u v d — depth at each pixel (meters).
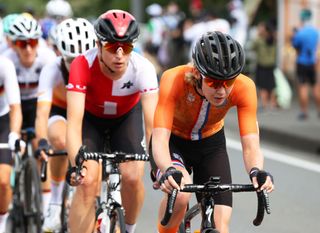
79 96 10.91
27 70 14.73
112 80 11.14
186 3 51.66
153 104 11.24
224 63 8.93
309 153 23.42
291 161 21.88
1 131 13.22
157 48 41.75
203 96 9.72
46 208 14.29
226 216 9.59
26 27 14.02
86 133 11.65
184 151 10.42
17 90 12.56
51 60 14.47
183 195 9.63
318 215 15.67
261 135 26.31
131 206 11.23
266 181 8.87
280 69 36.06
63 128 13.24
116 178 10.38
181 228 10.35
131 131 11.72
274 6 44.16
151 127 11.16
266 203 8.77
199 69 9.09
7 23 15.59
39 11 58.09
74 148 10.57
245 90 9.73
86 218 10.86
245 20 35.66
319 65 28.42
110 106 11.50
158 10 42.38
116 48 10.45
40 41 16.16
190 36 36.66
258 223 9.13
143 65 11.28
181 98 9.82
